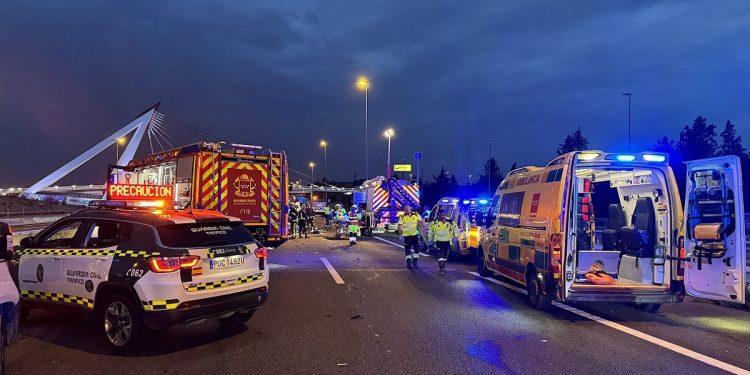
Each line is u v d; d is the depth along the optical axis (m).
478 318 7.13
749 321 7.16
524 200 8.63
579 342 5.97
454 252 13.88
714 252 6.92
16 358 5.25
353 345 5.78
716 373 4.94
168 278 5.25
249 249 6.12
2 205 52.69
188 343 5.83
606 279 7.67
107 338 5.56
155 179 13.13
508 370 4.99
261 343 5.84
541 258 7.54
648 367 5.10
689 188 7.30
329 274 11.02
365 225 24.31
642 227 7.82
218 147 11.33
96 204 6.54
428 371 4.94
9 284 4.49
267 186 11.86
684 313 7.64
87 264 5.73
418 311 7.53
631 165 7.38
